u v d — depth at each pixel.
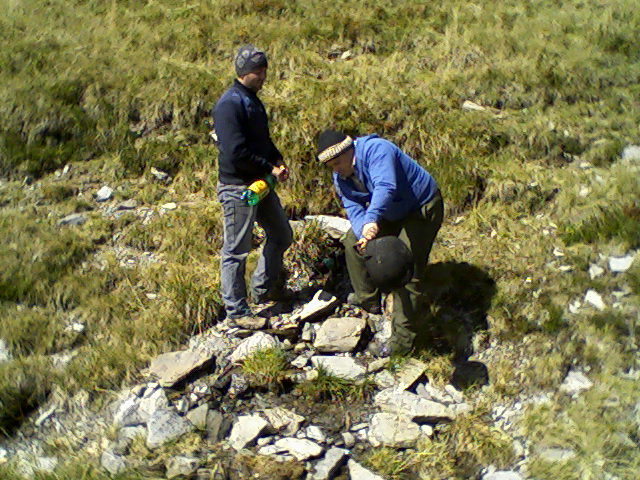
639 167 5.67
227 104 4.11
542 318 4.69
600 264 4.98
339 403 4.32
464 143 5.81
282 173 4.38
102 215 5.39
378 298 4.74
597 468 3.90
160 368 4.35
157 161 5.76
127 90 6.09
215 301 4.77
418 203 4.23
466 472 4.01
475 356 4.62
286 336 4.67
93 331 4.59
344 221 5.38
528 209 5.46
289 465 3.92
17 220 5.18
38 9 7.14
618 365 4.41
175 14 7.15
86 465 3.86
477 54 6.71
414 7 7.34
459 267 5.02
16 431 4.06
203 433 4.10
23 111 5.83
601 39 6.94
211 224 5.27
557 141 5.88
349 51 6.88
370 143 4.06
